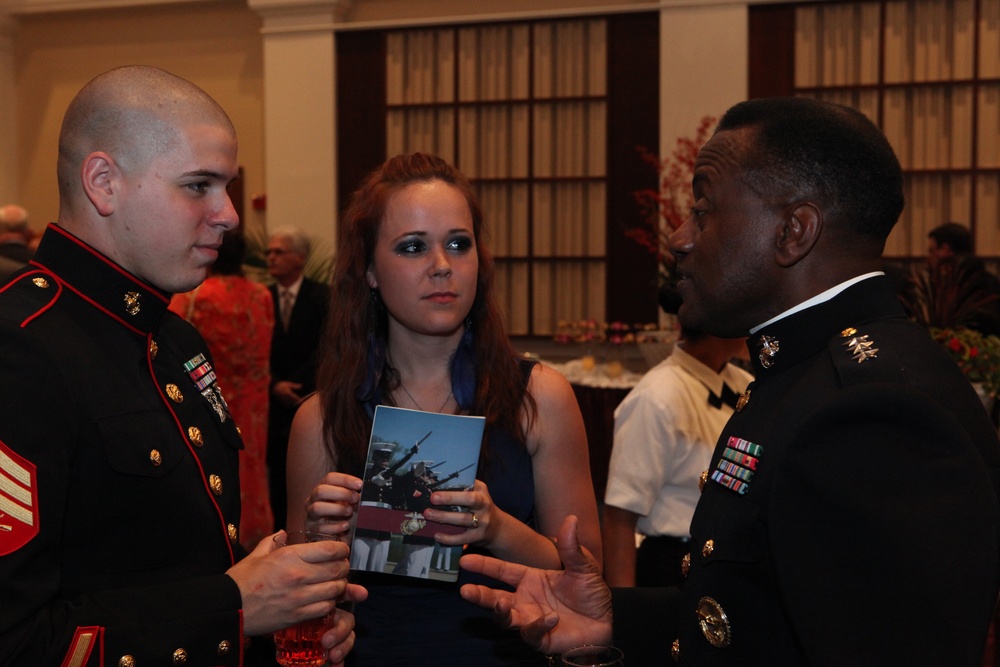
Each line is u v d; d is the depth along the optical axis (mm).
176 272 1302
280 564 1245
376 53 7352
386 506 1468
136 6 7934
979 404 1050
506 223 7258
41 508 1109
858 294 1117
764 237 1132
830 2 6465
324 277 6727
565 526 1407
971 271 4938
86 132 1266
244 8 7793
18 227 5434
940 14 6367
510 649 1605
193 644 1164
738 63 6508
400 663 1593
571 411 1740
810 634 934
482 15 7129
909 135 6484
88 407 1208
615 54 6926
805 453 980
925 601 893
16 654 1054
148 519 1249
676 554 2244
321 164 7398
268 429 4973
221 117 1320
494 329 1737
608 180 7012
